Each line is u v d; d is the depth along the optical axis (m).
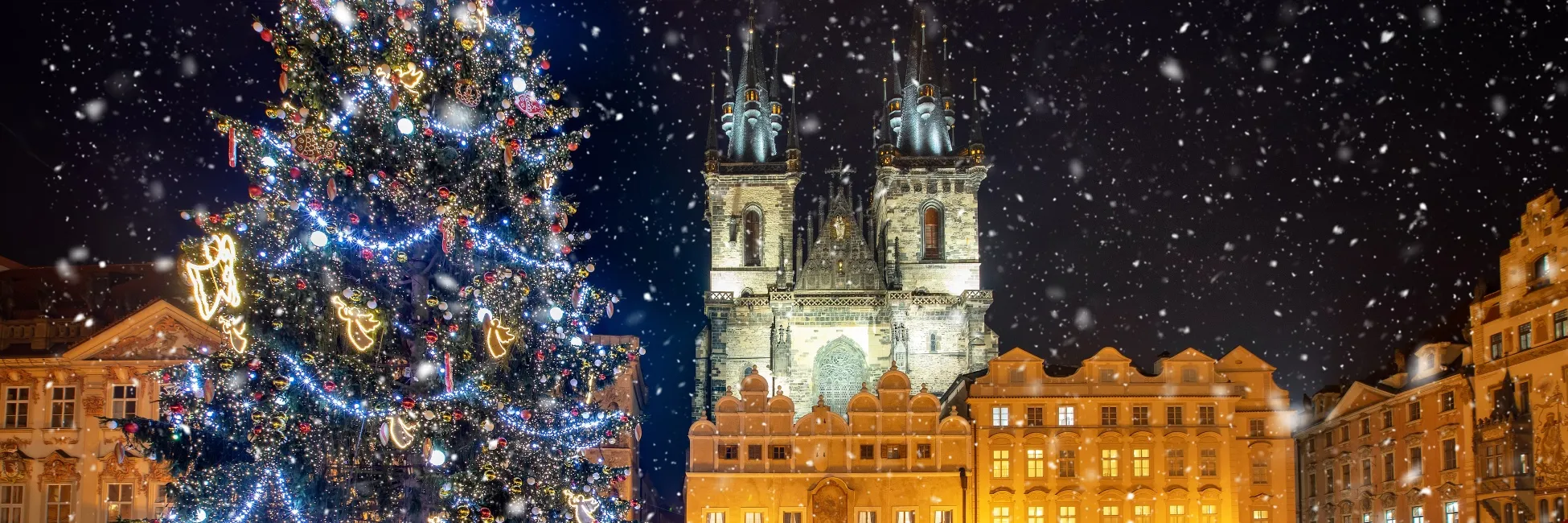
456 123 36.03
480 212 35.94
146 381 64.88
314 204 34.81
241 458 35.84
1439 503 69.44
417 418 34.75
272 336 34.91
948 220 125.50
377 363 36.06
